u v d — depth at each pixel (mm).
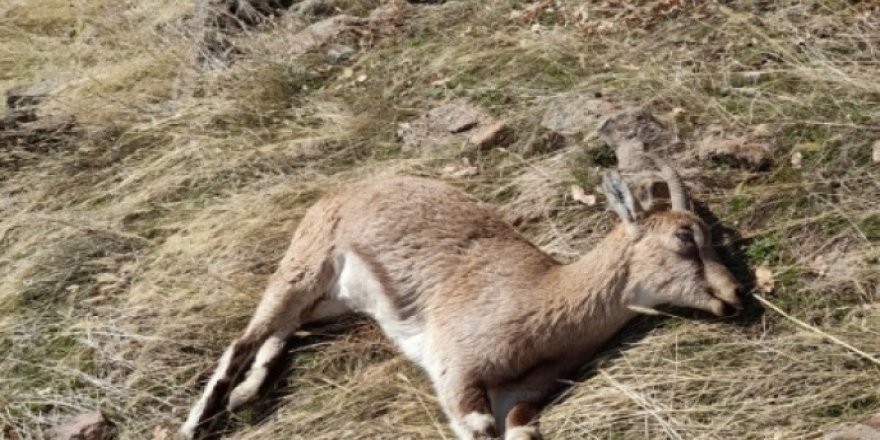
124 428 5867
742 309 5703
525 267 5797
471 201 5996
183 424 5852
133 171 6707
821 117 6215
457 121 6582
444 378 5723
